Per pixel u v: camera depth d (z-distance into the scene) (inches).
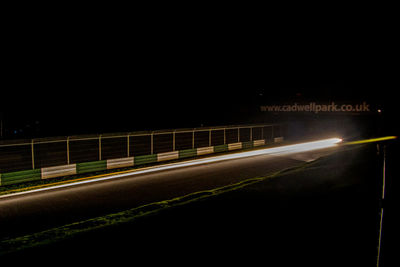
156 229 283.7
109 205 362.6
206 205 351.3
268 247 232.8
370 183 402.3
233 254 225.3
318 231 256.4
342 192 370.3
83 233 280.2
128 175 531.8
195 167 597.6
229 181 471.5
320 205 326.0
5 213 339.0
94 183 474.0
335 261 203.5
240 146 900.0
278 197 369.4
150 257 228.4
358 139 1059.9
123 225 297.3
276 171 538.9
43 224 305.3
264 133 1044.5
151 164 652.1
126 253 236.8
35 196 405.4
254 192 399.5
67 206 361.4
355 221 271.0
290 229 265.4
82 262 225.3
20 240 268.2
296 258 212.2
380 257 199.5
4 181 467.5
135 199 385.4
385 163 546.3
